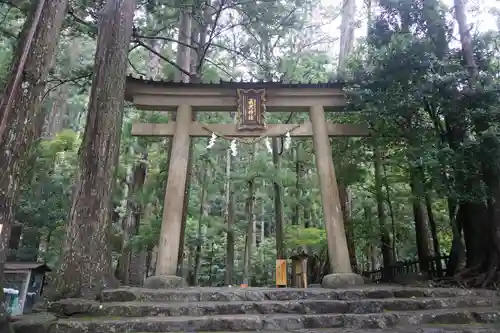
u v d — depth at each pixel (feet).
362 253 57.00
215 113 55.11
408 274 30.19
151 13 42.11
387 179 39.91
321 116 31.22
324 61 50.08
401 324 17.07
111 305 18.13
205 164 58.08
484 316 17.49
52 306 18.16
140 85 30.94
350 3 46.47
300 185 49.65
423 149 26.50
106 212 23.68
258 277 66.13
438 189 25.98
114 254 50.49
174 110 32.50
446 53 29.32
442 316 17.42
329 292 20.51
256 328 16.43
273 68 46.19
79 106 75.46
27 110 16.94
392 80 27.68
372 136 31.07
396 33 29.37
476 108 25.34
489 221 26.21
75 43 50.65
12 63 17.67
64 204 48.96
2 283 15.15
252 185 50.72
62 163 55.67
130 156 48.85
